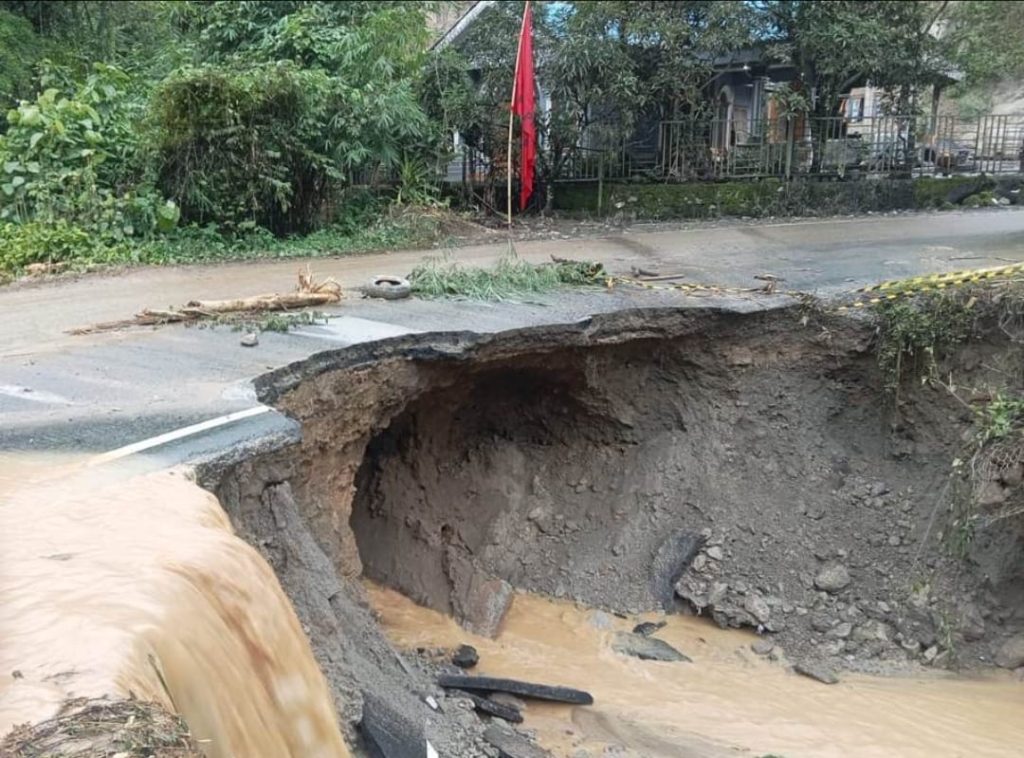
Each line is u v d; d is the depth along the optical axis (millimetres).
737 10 18172
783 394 10711
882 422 10547
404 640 9227
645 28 17953
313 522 7844
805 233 15930
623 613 9883
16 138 14438
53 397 6520
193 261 13688
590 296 10711
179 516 4504
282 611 4328
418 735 6051
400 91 16531
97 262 13203
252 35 18078
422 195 17031
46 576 3711
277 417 6141
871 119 20422
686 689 8609
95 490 4805
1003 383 9758
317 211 16188
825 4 18406
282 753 3879
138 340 8320
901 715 8141
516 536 10781
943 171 21703
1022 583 9039
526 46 13898
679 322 10328
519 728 7660
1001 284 10031
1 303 10547
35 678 2945
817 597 9633
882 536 9922
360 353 8164
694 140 19141
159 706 2900
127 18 21062
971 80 21969
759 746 7602
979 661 8945
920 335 9977
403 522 10758
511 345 9227
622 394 10898
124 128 15242
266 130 15047
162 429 5844
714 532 10164
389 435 10820
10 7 18766
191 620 3609
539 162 19125
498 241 15680
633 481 10797
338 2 18188
